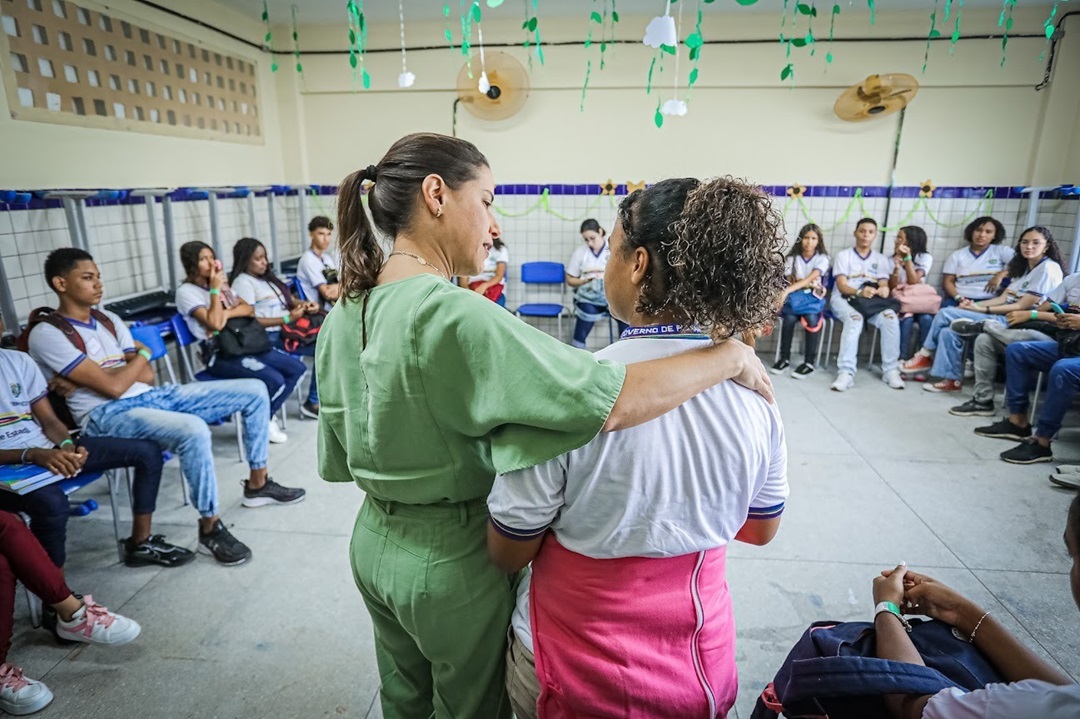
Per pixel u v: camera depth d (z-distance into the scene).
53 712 1.63
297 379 3.52
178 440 2.24
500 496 0.79
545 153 5.20
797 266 4.78
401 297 0.84
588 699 0.80
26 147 2.96
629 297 0.82
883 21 4.72
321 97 5.22
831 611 2.04
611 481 0.73
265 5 4.27
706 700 0.82
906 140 4.94
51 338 2.28
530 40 4.96
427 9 4.59
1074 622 1.98
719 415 0.74
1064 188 4.31
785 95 4.93
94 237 3.36
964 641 1.02
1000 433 3.48
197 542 2.43
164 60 3.84
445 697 1.00
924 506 2.72
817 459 3.21
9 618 1.65
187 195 3.83
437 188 0.88
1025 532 2.51
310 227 4.40
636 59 4.94
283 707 1.66
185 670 1.79
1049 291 3.94
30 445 2.11
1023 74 4.73
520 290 5.51
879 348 5.29
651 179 5.18
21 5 2.90
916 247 4.68
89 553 2.35
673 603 0.81
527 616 0.89
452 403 0.82
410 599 0.92
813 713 0.96
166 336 3.47
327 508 2.71
